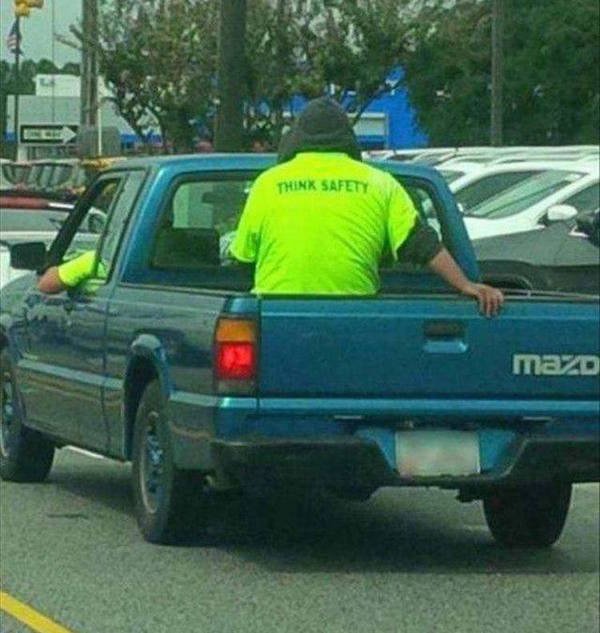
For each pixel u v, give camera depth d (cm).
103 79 5609
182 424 1427
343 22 5334
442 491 1895
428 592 1391
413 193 1656
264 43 5238
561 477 1415
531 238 2752
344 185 1481
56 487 1848
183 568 1454
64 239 1780
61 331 1692
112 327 1571
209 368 1380
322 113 1496
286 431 1370
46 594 1356
